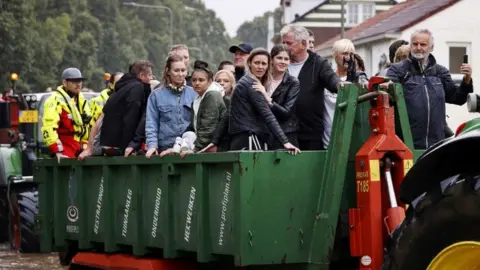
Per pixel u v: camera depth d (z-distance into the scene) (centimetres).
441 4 3794
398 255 591
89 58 7294
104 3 9006
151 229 809
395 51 1014
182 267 812
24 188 1515
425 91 815
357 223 697
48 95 1609
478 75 3844
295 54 830
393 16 4272
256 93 777
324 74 819
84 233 905
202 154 734
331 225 707
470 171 578
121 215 852
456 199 560
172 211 783
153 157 797
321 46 4803
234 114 790
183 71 898
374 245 688
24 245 1460
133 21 9700
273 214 705
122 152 927
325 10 6147
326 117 834
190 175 758
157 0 10975
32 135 1595
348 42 912
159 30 10781
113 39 8381
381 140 695
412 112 814
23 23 5612
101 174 880
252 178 697
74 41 7312
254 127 784
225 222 718
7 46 5500
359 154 698
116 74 1266
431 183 587
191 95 905
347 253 734
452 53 3838
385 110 699
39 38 6259
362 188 695
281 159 708
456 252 567
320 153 723
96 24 8194
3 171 1585
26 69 5622
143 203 820
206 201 739
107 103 933
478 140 554
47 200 977
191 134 866
